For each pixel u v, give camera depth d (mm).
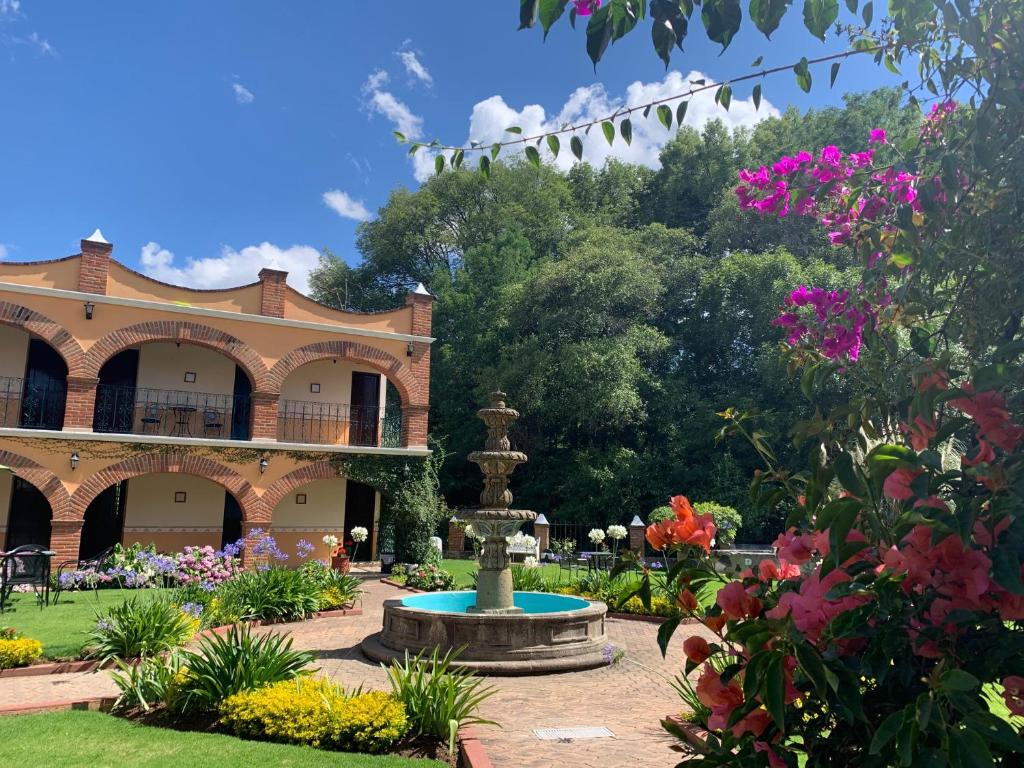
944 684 1254
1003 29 2111
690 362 31375
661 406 29031
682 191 37219
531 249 38188
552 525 28047
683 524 1999
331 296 40656
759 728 1636
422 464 21281
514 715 6785
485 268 36281
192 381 20656
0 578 13352
